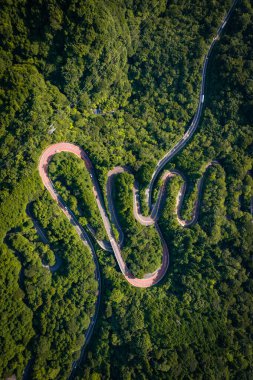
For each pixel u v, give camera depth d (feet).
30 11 311.27
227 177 378.94
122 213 353.72
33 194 329.31
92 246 355.56
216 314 356.79
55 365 325.42
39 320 329.72
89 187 348.79
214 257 369.50
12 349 315.17
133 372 329.72
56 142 339.98
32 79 324.80
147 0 370.12
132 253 358.02
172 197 368.07
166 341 334.03
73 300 341.41
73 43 331.98
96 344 338.34
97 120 363.35
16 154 323.16
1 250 320.91
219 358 342.44
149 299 351.87
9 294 319.88
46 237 338.95
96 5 328.70
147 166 363.76
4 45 314.96
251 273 374.43
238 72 377.09
